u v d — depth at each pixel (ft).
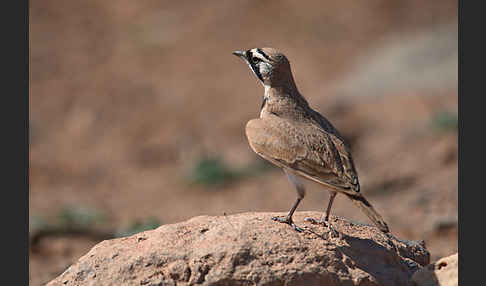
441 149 83.92
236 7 148.56
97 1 159.12
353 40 132.26
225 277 36.94
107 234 71.46
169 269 37.63
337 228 41.65
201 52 132.16
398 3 143.84
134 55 134.00
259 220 40.37
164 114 113.29
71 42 140.87
